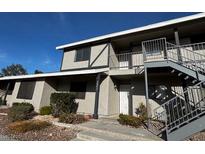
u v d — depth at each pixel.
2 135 4.80
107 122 6.66
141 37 8.80
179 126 4.27
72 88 10.33
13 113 7.09
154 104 8.00
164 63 5.90
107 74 8.47
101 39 9.52
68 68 10.95
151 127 5.66
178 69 5.56
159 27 7.55
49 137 4.59
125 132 4.91
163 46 8.48
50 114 8.77
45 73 9.82
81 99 9.52
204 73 5.37
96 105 7.68
